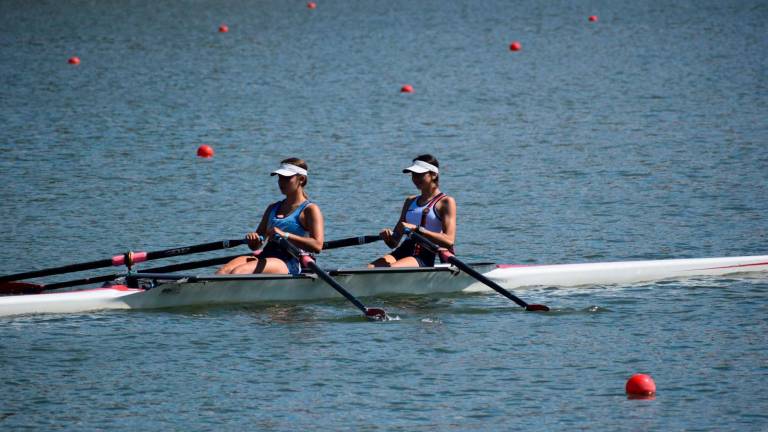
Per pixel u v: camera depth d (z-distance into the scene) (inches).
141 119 4643.2
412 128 4411.9
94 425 1524.4
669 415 1549.0
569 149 3892.7
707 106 4788.4
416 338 1927.9
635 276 2370.8
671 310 2107.5
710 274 2410.2
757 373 1713.8
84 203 3110.2
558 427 1509.6
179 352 1845.5
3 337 1924.2
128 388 1669.5
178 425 1526.8
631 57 6707.7
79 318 2050.9
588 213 2960.1
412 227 2218.3
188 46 7583.7
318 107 4990.2
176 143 4089.6
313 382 1692.9
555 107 4889.3
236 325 2014.0
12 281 2171.5
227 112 4847.4
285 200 2212.1
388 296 2256.4
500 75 6053.2
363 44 7716.5
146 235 2760.8
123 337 1930.4
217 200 3159.5
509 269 2331.4
